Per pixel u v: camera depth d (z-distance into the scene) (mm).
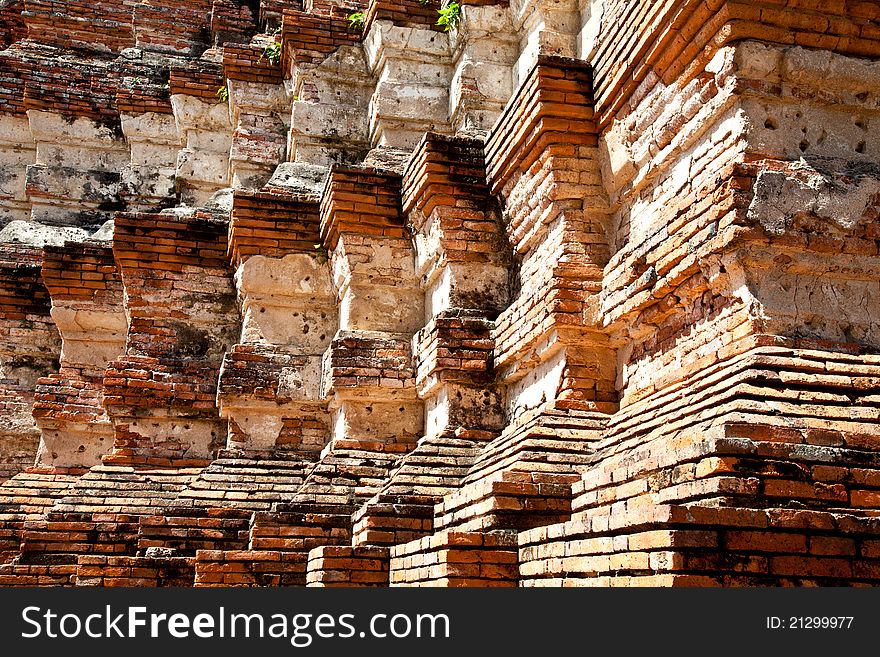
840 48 6539
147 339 11867
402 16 13398
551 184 8172
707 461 4941
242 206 11195
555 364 8188
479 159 9672
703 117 6789
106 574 8000
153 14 20656
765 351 5961
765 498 4770
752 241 6164
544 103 8094
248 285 11102
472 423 9211
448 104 13211
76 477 10508
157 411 11562
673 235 6852
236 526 8750
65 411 13000
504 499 6297
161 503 9141
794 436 5105
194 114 16938
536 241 8938
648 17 7062
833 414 5484
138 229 12023
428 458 8609
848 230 6324
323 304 11289
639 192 7789
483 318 9445
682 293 6891
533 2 12008
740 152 6391
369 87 14461
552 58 8148
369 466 9445
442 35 13398
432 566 5969
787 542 4383
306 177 12758
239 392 10750
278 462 10211
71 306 13234
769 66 6434
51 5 21141
